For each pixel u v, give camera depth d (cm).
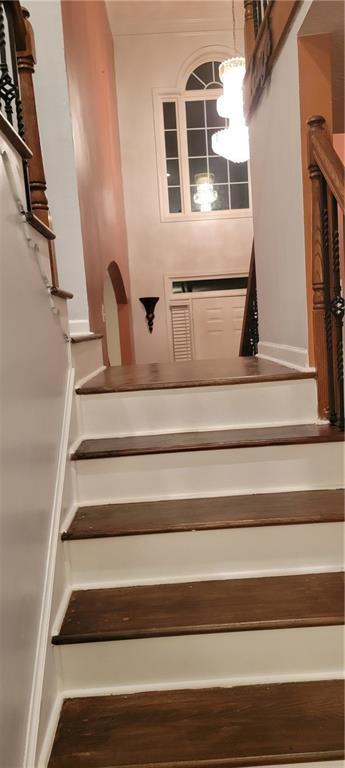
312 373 188
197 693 130
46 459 141
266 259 260
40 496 131
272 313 253
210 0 524
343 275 193
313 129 171
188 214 594
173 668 133
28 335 130
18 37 150
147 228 591
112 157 488
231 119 432
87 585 153
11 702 99
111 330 572
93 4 412
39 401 137
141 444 177
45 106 262
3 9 146
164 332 604
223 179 602
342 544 152
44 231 149
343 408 181
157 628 130
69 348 184
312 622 130
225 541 152
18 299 122
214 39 573
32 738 106
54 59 259
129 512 164
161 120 580
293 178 199
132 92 574
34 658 116
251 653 133
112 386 192
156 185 586
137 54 571
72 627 132
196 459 172
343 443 171
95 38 412
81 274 272
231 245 598
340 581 147
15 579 107
